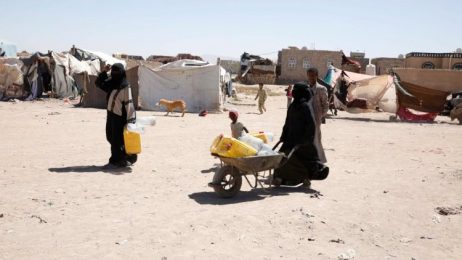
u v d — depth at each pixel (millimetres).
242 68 73125
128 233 5871
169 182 8922
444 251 5633
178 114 24469
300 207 7195
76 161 10781
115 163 10172
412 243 5883
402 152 13797
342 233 6160
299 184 9000
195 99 26094
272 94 47219
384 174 10305
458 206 7594
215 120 21688
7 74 28688
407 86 25047
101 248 5340
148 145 13539
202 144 13977
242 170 7785
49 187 8227
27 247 5332
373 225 6520
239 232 6008
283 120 22469
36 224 6180
